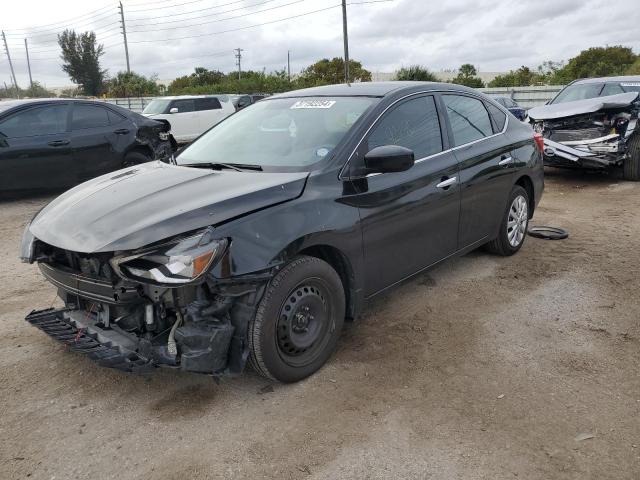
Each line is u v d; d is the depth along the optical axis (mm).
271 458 2676
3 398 3168
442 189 4176
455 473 2562
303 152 3676
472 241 4766
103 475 2572
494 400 3117
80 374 3424
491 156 4789
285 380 3225
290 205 3164
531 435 2814
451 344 3775
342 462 2643
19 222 7434
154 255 2746
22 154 8125
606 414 2979
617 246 5875
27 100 8594
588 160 9234
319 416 2992
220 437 2834
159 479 2547
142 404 3117
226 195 3078
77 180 8789
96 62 62500
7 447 2760
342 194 3438
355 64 48094
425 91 4367
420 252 4105
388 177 3762
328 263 3510
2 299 4617
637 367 3455
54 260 3301
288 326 3129
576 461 2625
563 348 3709
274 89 42250
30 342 3838
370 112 3834
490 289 4734
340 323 3490
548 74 43281
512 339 3842
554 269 5207
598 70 41125
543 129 9688
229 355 2988
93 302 3230
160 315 2953
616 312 4262
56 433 2869
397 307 4383
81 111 8906
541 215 7387
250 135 4133
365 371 3434
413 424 2914
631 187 9234
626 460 2629
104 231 2904
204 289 2885
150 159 9758
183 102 17609
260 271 2916
